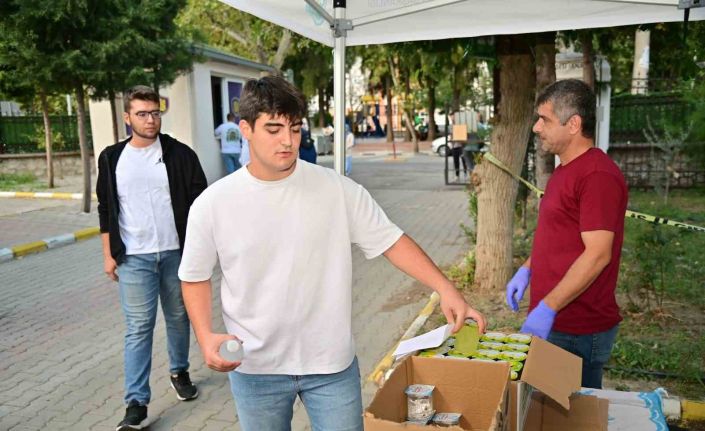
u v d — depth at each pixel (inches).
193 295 84.4
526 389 88.5
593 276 101.1
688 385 162.1
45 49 404.5
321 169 85.4
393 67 1256.2
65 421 157.9
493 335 96.7
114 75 424.2
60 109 852.6
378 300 255.0
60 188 619.5
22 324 234.5
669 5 129.4
